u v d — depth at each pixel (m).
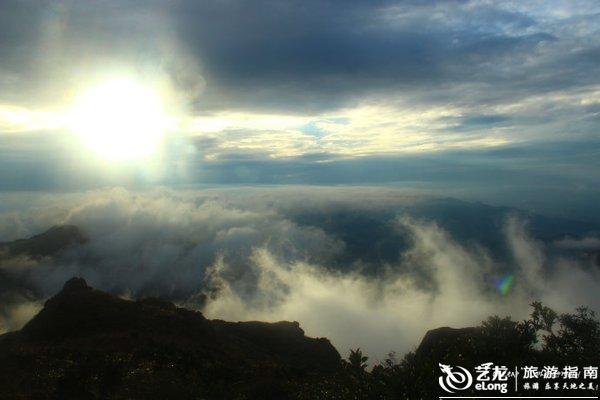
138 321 23.30
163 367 16.48
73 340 20.36
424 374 8.25
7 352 17.12
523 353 9.13
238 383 16.23
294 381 15.91
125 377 14.48
